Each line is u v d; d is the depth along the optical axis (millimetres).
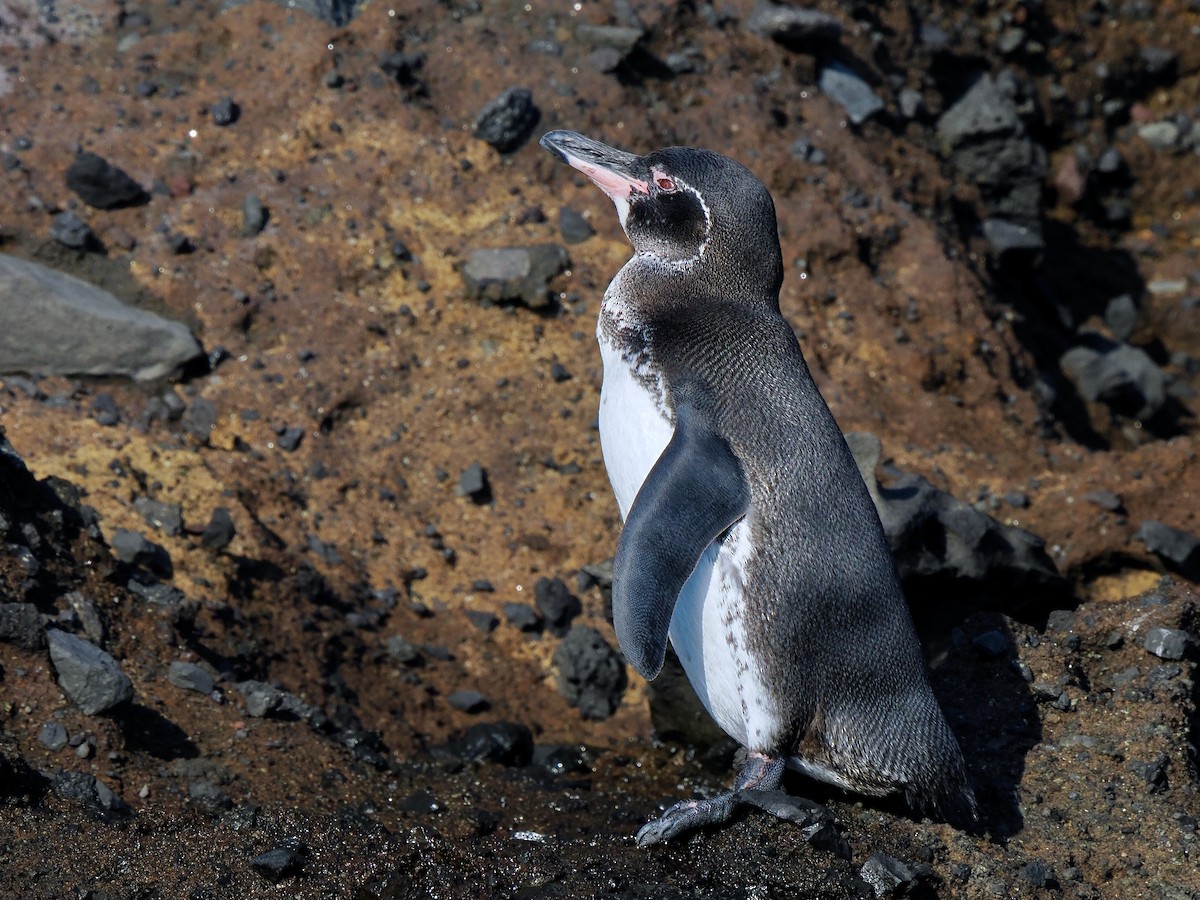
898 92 19250
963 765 9320
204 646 10961
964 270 16812
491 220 15734
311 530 13094
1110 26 22203
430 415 14219
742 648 8945
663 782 11273
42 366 13414
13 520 10328
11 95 15914
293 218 15367
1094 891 9008
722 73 17812
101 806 8688
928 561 11695
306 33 16906
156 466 12672
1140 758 10016
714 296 9758
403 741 11258
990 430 15383
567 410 14305
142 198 15234
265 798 9383
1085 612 11258
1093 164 21453
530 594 13109
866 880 8594
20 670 9391
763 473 8875
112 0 17328
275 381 14102
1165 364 19844
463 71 17078
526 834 9445
